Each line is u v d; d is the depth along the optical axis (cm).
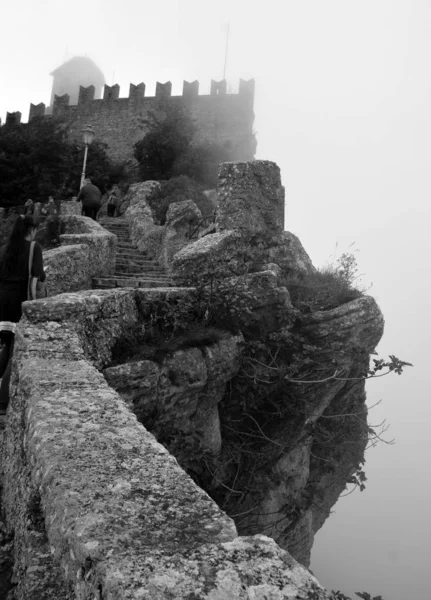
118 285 843
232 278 648
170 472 202
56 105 3681
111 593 134
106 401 281
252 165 866
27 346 378
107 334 493
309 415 677
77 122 3625
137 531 161
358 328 712
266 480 627
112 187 2833
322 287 781
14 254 471
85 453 215
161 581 137
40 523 245
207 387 561
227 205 845
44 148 2678
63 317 443
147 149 2802
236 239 775
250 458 627
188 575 140
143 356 502
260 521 652
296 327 682
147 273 1009
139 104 3547
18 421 330
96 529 161
